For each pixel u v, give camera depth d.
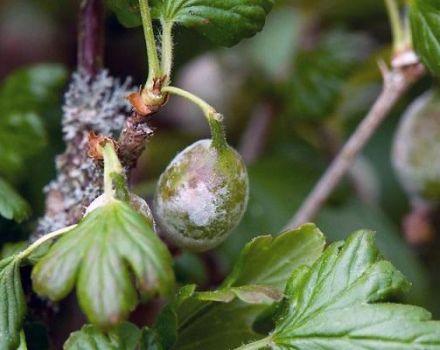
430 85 0.44
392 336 0.28
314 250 0.30
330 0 0.44
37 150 0.38
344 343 0.28
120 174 0.28
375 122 0.36
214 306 0.30
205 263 0.36
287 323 0.29
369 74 0.44
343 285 0.29
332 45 0.43
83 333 0.29
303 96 0.43
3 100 0.39
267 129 0.45
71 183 0.32
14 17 0.52
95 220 0.27
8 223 0.33
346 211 0.42
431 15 0.31
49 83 0.39
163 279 0.27
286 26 0.44
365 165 0.45
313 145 0.45
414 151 0.38
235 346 0.30
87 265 0.27
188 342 0.30
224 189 0.29
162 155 0.47
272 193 0.42
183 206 0.29
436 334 0.28
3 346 0.28
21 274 0.30
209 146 0.29
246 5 0.30
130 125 0.29
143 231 0.27
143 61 0.47
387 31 0.46
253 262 0.30
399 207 0.48
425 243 0.41
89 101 0.32
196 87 0.46
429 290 0.43
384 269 0.29
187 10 0.30
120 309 0.26
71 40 0.51
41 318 0.31
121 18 0.30
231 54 0.45
